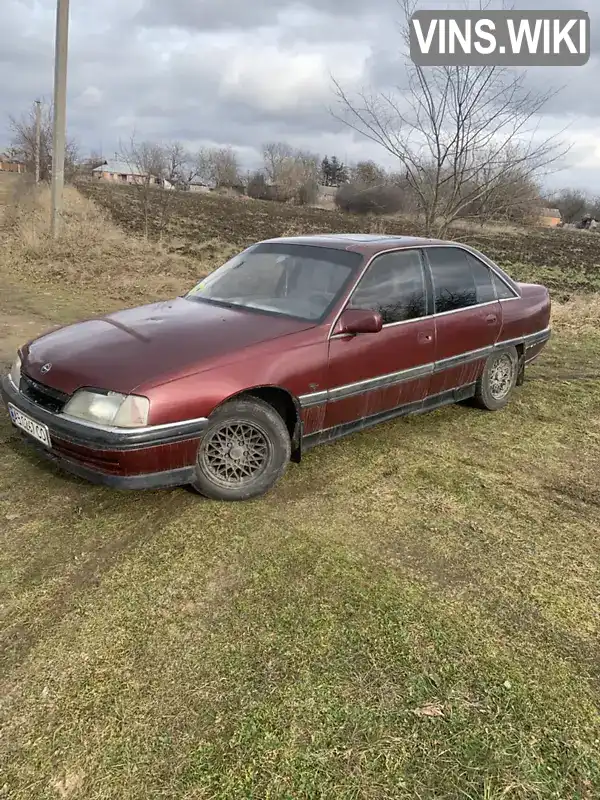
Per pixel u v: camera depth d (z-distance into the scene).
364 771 1.97
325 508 3.61
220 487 3.54
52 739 2.04
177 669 2.35
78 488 3.67
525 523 3.58
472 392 5.25
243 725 2.12
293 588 2.85
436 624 2.66
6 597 2.70
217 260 15.47
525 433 5.04
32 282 10.77
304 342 3.71
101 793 1.87
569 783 1.97
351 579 2.94
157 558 3.04
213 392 3.29
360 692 2.28
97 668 2.34
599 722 2.21
